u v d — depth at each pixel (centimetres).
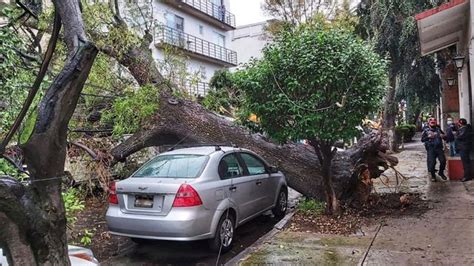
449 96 1825
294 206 973
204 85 1978
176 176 638
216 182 648
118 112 997
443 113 1895
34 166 242
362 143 821
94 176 953
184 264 589
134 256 632
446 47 1492
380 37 1706
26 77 485
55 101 242
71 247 387
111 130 1091
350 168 817
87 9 966
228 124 973
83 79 248
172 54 1216
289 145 909
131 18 1148
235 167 728
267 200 806
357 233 661
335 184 813
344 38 714
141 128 1016
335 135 707
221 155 701
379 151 831
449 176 1120
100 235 748
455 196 888
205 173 641
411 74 1803
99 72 1045
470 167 1077
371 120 893
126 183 627
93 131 1048
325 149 750
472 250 546
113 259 619
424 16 1108
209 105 1152
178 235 580
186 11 2864
